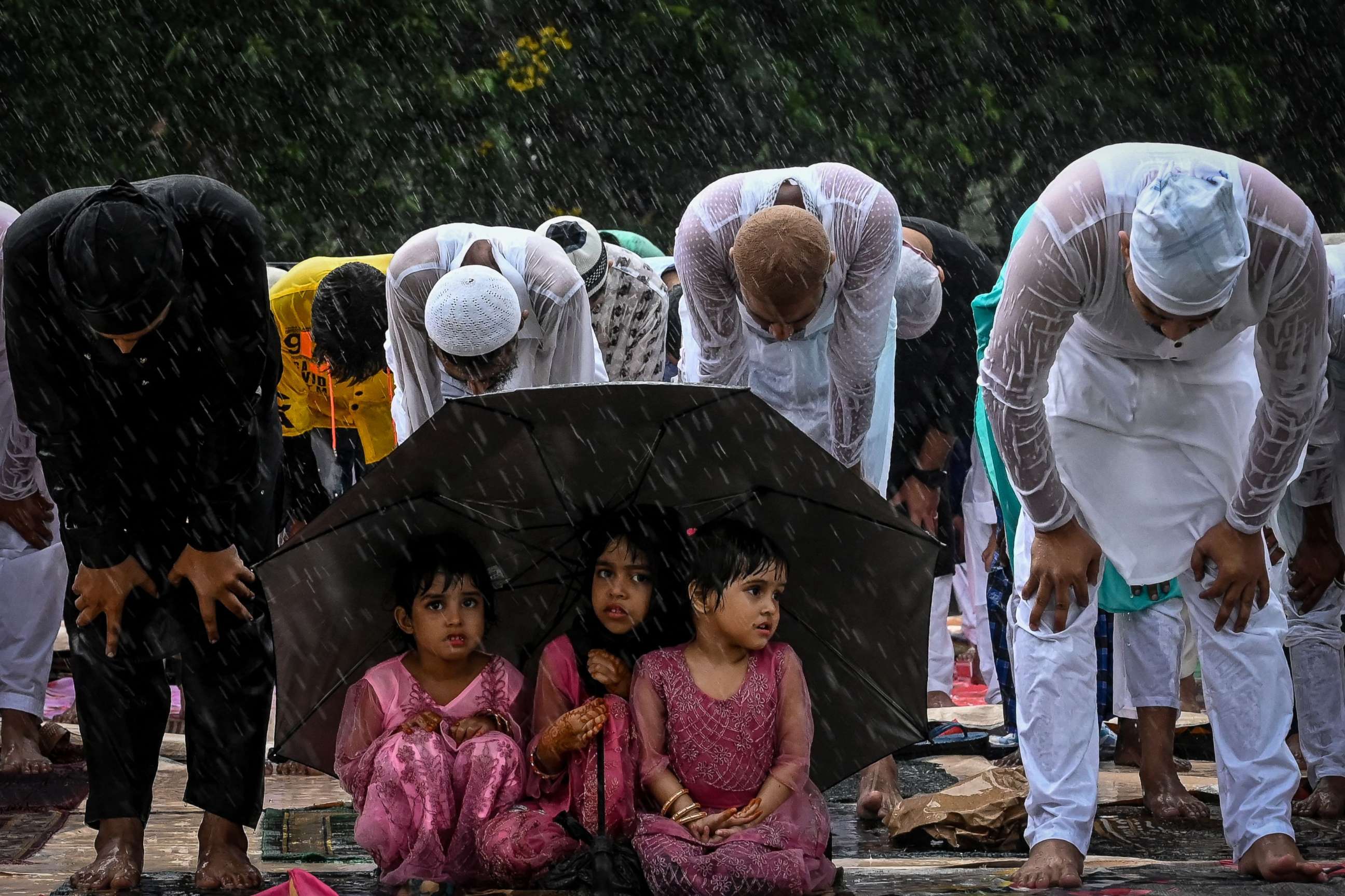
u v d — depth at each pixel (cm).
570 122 1903
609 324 884
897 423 927
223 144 1888
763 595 546
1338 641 708
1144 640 704
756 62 1844
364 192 1872
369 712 561
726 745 545
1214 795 741
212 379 557
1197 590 591
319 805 755
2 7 1844
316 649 559
